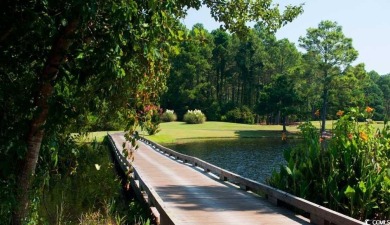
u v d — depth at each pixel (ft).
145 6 16.21
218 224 27.55
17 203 18.85
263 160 115.14
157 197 32.24
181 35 19.38
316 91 231.71
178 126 252.01
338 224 23.91
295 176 33.24
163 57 20.12
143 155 88.94
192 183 47.52
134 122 20.18
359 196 28.86
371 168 30.86
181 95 313.53
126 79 18.63
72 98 20.08
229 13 28.53
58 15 17.26
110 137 124.77
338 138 33.81
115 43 16.10
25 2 16.67
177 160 78.07
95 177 40.88
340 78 219.20
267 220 28.55
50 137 19.95
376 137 33.63
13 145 17.54
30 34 17.72
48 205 29.63
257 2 29.14
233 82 360.89
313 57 231.71
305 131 38.14
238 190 42.04
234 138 198.39
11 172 18.66
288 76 238.07
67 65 18.66
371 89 391.65
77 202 34.73
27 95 18.79
